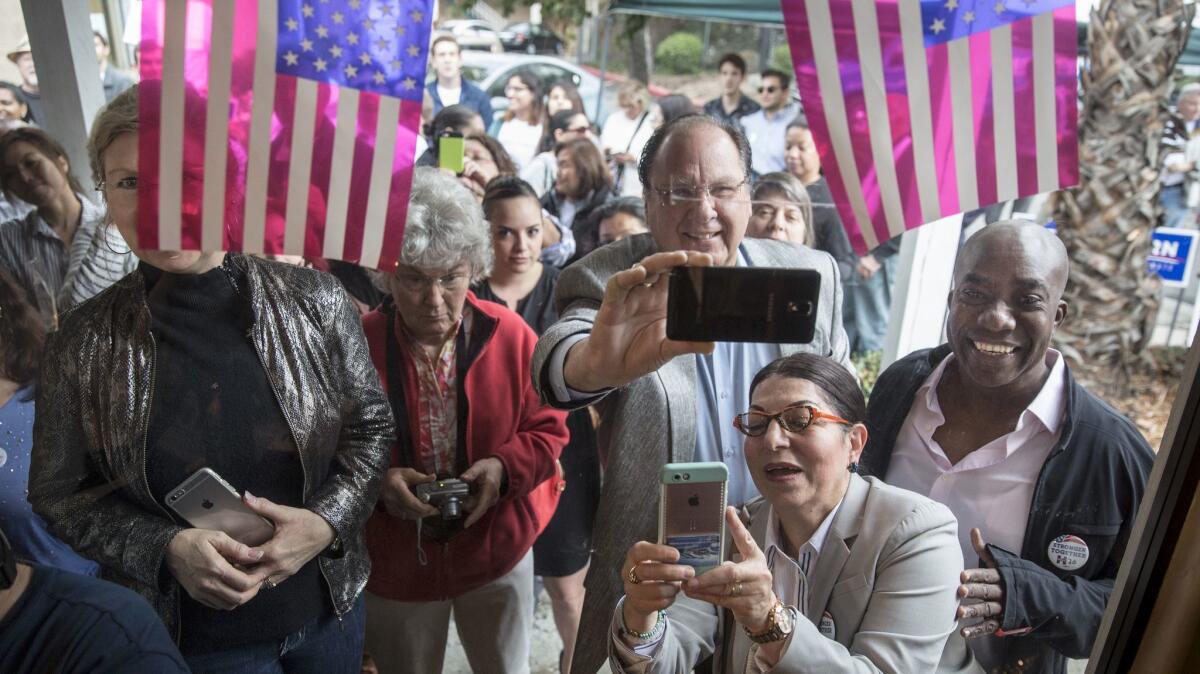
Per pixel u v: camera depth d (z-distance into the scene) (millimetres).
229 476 1483
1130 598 1524
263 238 1452
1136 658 1542
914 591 1438
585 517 2148
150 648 1063
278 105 1412
